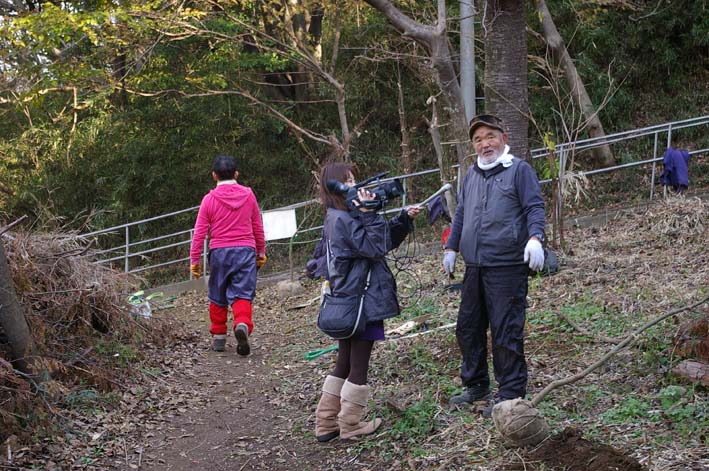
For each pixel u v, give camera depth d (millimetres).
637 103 16234
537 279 7934
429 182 15602
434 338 6223
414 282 8906
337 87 13516
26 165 17641
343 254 4270
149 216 17062
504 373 4281
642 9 15375
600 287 7285
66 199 17328
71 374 5562
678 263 8008
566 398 4496
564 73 14930
